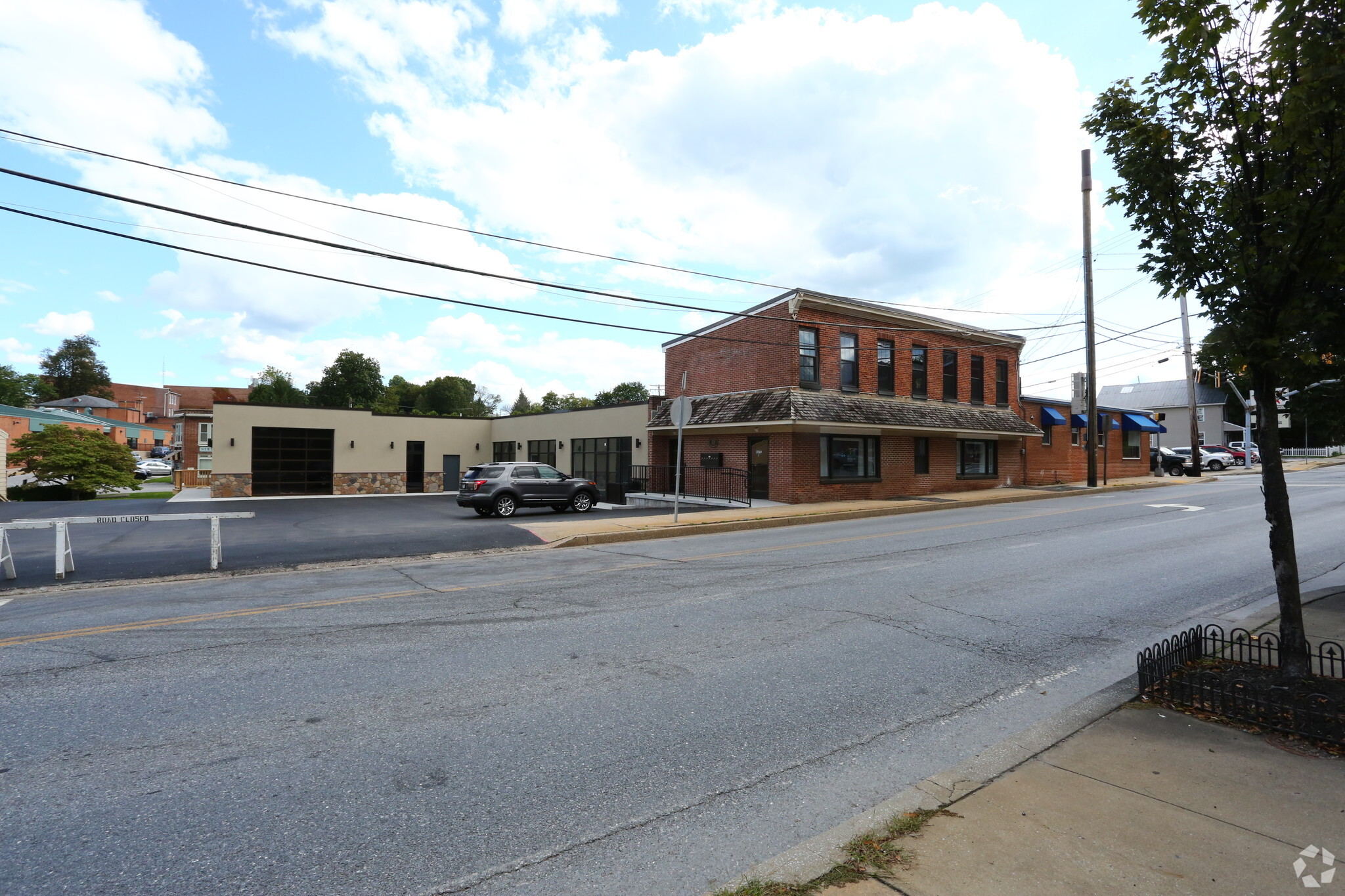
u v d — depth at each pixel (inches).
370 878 114.9
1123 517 674.2
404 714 187.0
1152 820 125.1
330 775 151.7
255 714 186.2
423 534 615.8
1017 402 1118.4
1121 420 1366.9
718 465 940.0
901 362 951.6
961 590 343.6
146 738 170.7
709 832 129.5
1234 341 187.9
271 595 346.6
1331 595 320.8
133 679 213.9
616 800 141.7
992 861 112.6
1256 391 196.7
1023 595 331.6
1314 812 127.2
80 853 122.0
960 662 231.6
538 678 215.6
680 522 654.5
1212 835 119.6
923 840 119.7
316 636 263.9
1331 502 764.6
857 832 124.0
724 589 351.9
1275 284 183.8
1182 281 206.1
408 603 322.0
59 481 1259.2
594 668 225.0
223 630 273.1
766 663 230.4
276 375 3095.5
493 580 383.9
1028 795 135.9
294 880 114.2
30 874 115.6
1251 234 186.2
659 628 274.5
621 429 1105.4
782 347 847.1
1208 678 193.0
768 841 126.0
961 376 1032.2
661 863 119.3
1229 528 573.0
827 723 181.3
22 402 3213.6
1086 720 177.2
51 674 219.1
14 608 319.9
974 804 132.7
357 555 493.4
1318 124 167.3
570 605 316.2
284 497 1166.3
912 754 163.2
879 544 509.7
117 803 139.4
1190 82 195.9
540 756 161.8
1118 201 217.6
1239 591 337.7
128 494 1374.3
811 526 665.0
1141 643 253.9
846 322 885.8
